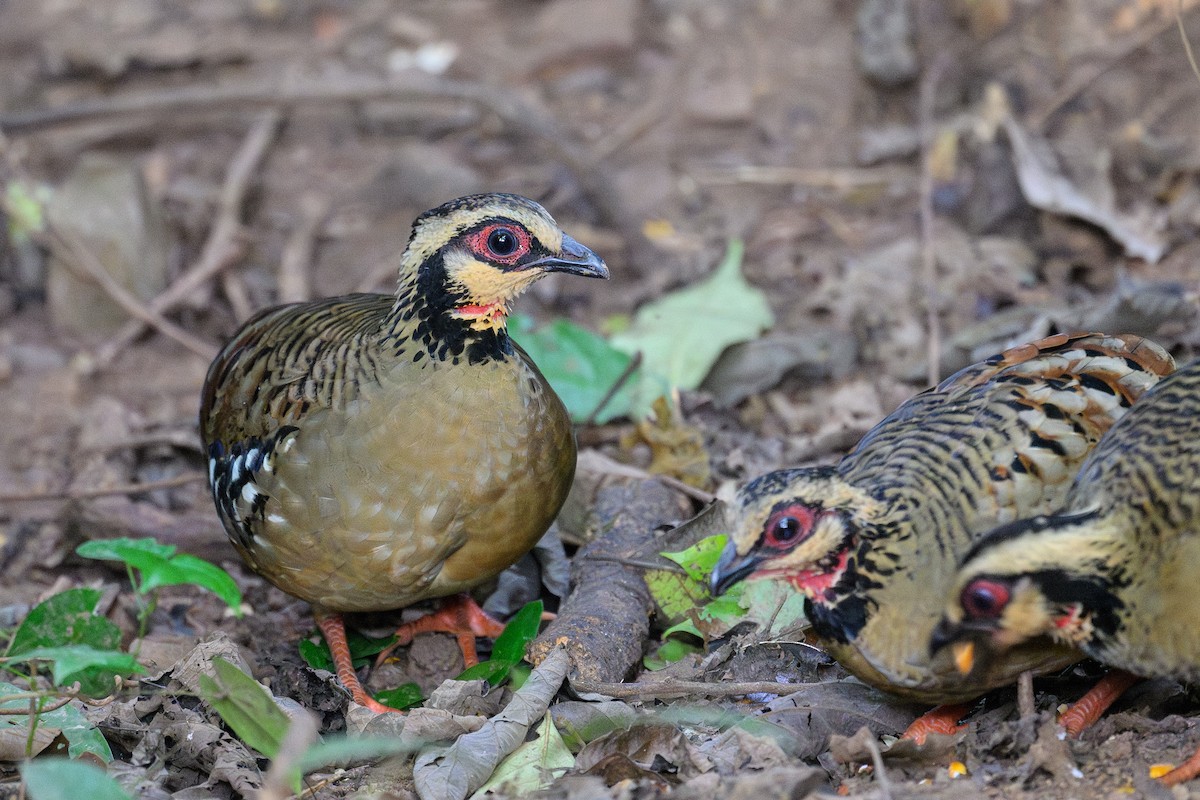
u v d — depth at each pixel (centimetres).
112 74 1783
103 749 872
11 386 1390
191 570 838
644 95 1703
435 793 811
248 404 953
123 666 782
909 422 862
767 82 1681
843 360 1269
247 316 1441
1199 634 743
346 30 1861
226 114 1736
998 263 1338
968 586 738
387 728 868
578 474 1110
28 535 1188
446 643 1029
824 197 1522
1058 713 840
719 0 1811
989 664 784
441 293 887
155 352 1438
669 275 1422
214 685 793
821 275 1393
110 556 837
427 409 887
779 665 938
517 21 1853
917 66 1603
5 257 1536
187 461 1279
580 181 1569
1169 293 1176
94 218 1480
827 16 1753
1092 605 745
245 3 1927
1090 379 857
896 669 803
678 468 1130
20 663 968
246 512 937
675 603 989
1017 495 812
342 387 904
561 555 1067
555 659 905
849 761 806
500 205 898
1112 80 1522
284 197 1616
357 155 1675
